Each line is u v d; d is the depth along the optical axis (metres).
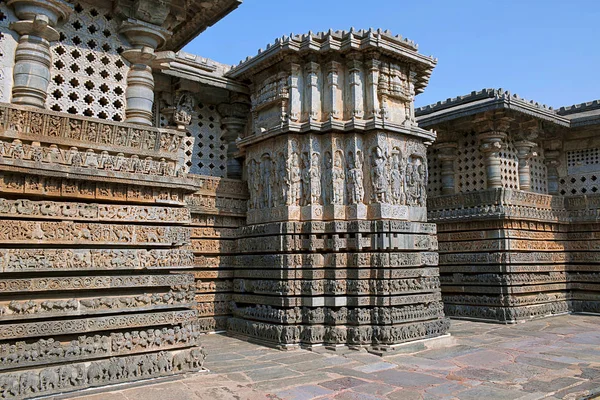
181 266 6.92
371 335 9.09
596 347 9.38
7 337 5.57
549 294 14.04
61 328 5.88
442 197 14.18
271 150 10.45
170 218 6.97
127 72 7.19
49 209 6.02
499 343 9.87
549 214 14.15
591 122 13.93
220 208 10.95
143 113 7.10
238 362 8.06
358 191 9.66
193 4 7.57
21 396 5.48
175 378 6.61
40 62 6.26
